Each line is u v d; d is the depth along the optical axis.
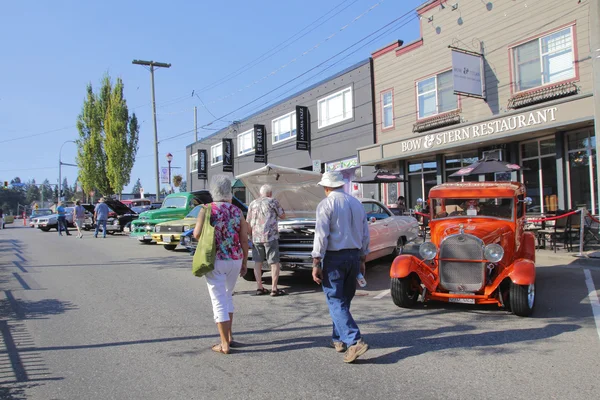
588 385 3.76
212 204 4.77
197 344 5.05
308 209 10.49
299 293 7.80
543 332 5.21
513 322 5.67
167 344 5.07
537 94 13.15
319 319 6.04
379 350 4.75
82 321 6.04
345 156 20.83
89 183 35.44
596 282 7.77
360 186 20.12
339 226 4.44
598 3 8.67
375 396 3.65
